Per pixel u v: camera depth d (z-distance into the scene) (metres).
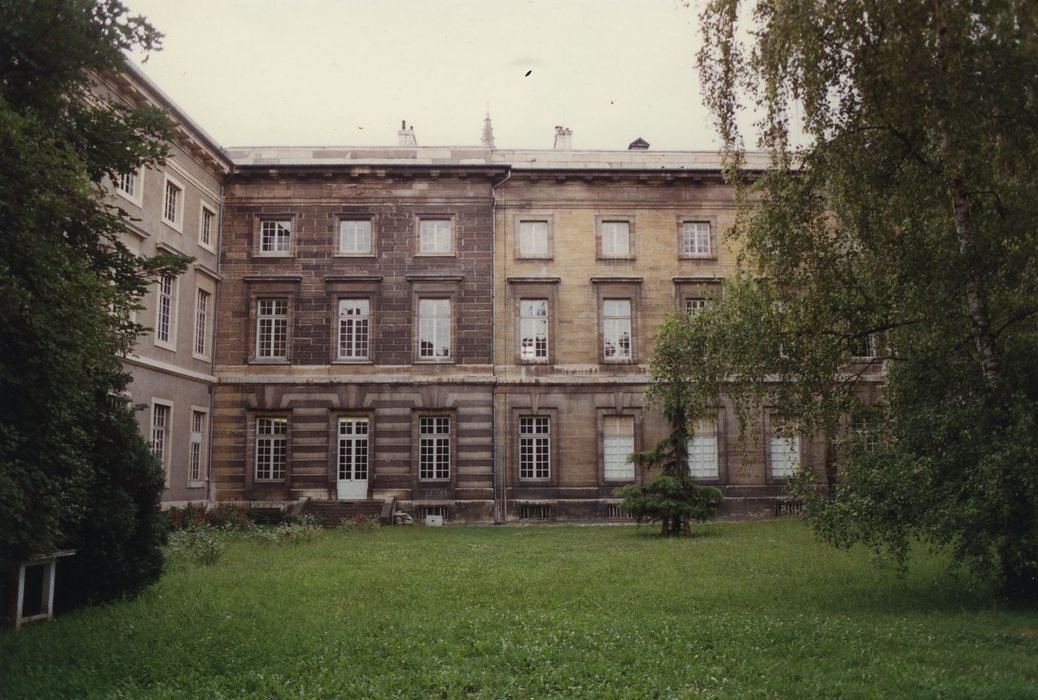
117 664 10.38
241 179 39.78
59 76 12.96
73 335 11.40
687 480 30.41
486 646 11.11
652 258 40.31
